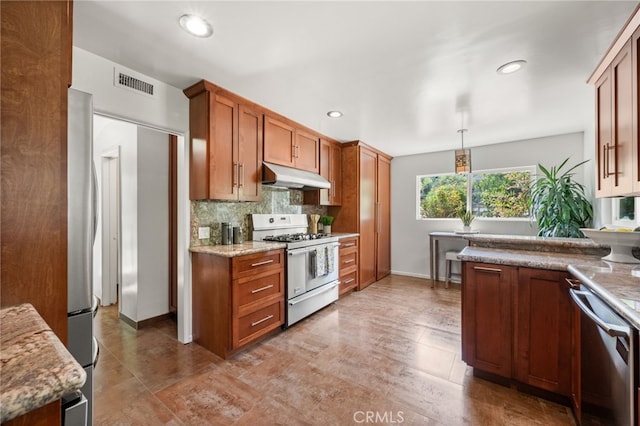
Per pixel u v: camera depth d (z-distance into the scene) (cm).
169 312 300
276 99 261
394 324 283
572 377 158
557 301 163
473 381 189
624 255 167
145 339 253
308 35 166
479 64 199
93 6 141
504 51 183
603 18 151
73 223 126
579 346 140
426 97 255
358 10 145
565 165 369
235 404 167
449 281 431
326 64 200
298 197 386
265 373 198
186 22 154
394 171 509
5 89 97
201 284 240
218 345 223
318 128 348
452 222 460
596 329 125
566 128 346
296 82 226
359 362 212
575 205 311
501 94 247
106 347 238
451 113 295
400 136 383
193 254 247
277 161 300
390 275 499
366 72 210
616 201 273
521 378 174
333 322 289
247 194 265
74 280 126
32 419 53
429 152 477
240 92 246
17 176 99
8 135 98
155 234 289
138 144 276
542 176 382
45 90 106
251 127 270
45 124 105
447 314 310
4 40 98
